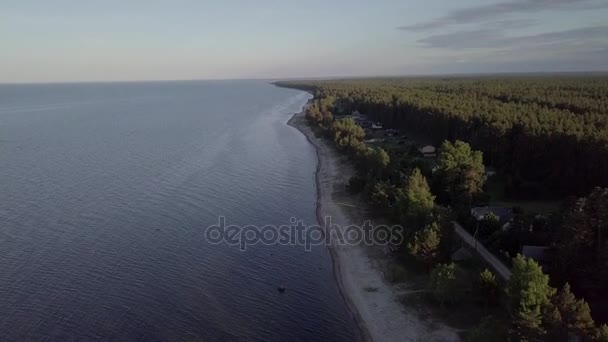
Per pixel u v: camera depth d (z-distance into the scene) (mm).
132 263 66188
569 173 86062
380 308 56062
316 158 131125
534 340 45156
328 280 63312
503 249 62844
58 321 52656
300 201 93250
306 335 51844
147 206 89062
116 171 115125
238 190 99812
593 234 54531
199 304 56750
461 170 84875
